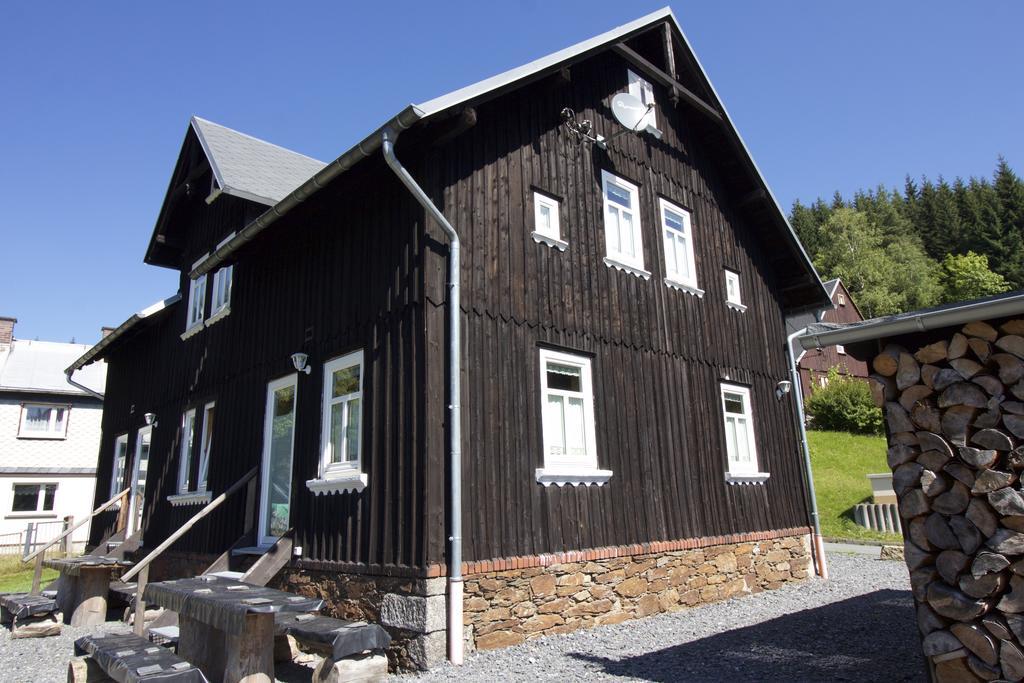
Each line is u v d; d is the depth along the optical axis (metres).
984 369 3.96
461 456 6.96
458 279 7.39
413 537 6.69
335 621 6.20
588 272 9.20
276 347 9.88
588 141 9.89
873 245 57.56
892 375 4.34
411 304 7.41
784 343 13.02
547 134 9.27
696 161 12.15
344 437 8.08
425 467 6.73
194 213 14.72
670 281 10.51
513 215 8.41
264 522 9.36
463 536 6.80
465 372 7.28
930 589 3.98
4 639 9.04
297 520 8.39
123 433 15.98
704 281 11.36
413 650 6.36
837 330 4.45
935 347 4.13
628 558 8.35
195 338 12.91
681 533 9.24
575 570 7.71
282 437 9.42
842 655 6.13
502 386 7.64
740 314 12.00
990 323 3.97
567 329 8.62
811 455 23.81
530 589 7.23
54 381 29.19
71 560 10.55
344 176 8.32
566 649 6.75
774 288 13.34
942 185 66.75
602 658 6.39
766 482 11.20
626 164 10.48
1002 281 50.25
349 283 8.52
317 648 6.33
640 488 8.88
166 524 12.31
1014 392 3.84
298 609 5.35
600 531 8.18
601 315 9.18
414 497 6.80
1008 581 3.76
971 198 61.00
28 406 28.36
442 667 6.22
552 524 7.68
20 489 27.36
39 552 11.43
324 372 8.64
